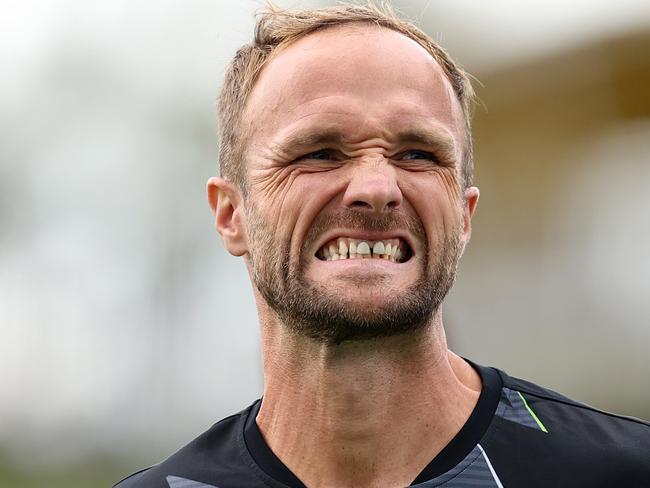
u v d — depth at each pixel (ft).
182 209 98.32
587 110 104.63
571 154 103.86
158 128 101.96
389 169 22.36
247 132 24.86
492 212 104.94
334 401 22.86
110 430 96.89
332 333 22.06
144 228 99.04
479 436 23.29
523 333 94.27
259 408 25.71
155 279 97.50
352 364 22.58
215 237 96.37
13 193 102.47
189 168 99.86
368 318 21.52
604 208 98.58
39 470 95.66
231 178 26.11
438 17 108.47
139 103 103.14
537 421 23.77
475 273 101.04
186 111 101.45
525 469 22.68
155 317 96.94
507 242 102.78
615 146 102.68
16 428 99.60
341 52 23.31
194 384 93.50
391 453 22.98
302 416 23.56
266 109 24.00
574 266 95.71
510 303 96.89
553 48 105.50
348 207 22.24
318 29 24.27
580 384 87.10
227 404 89.25
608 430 23.73
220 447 25.48
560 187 102.89
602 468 22.58
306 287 22.24
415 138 22.90
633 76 100.99
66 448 97.66
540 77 105.40
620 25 101.60
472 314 98.07
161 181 99.66
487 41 108.99
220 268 94.68
